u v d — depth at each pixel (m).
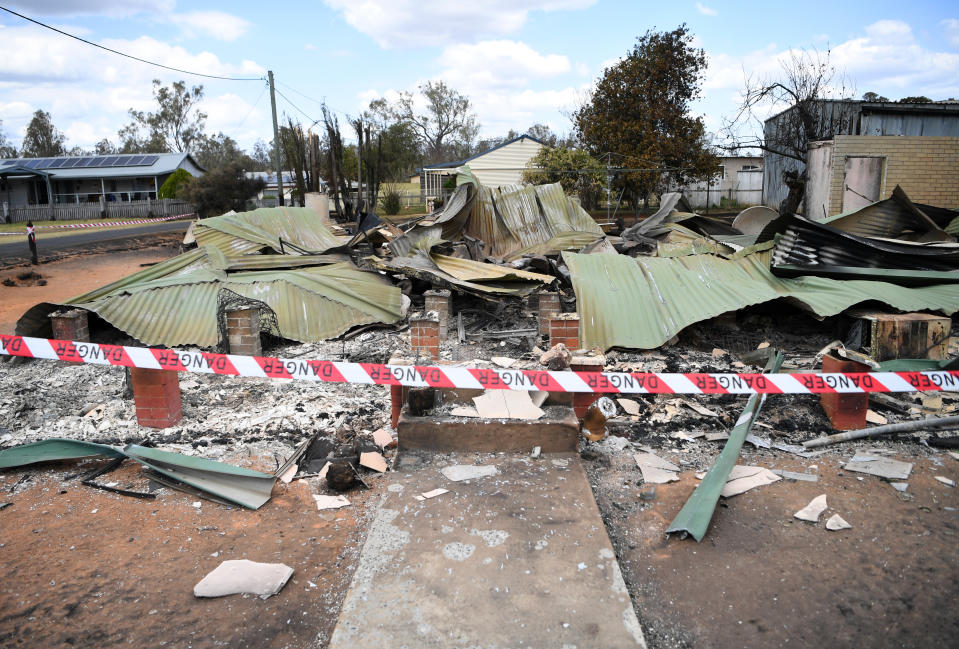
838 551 3.76
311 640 3.12
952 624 3.14
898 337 7.36
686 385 5.16
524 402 5.20
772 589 3.43
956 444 5.17
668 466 4.90
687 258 9.42
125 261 20.70
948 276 8.73
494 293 9.66
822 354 7.32
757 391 5.16
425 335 7.72
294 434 5.66
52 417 6.26
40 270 18.33
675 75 29.89
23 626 3.23
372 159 27.94
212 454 5.29
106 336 9.18
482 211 14.49
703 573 3.59
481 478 4.52
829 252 9.52
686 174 30.66
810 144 17.83
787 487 4.54
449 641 2.93
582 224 14.91
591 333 7.88
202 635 3.16
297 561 3.78
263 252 13.26
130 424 5.91
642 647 2.90
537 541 3.72
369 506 4.43
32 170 42.38
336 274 10.88
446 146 68.19
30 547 3.94
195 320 8.82
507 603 3.19
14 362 8.08
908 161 16.38
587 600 3.21
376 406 6.28
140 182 45.12
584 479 4.51
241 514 4.36
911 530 3.96
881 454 5.05
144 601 3.42
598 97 31.05
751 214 15.96
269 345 8.92
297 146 26.28
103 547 3.94
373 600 3.22
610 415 5.48
